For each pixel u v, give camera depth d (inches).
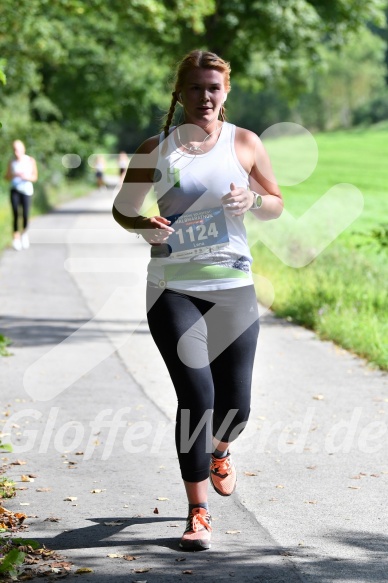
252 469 560.4
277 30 3016.7
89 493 515.2
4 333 1003.3
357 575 402.3
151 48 3422.7
